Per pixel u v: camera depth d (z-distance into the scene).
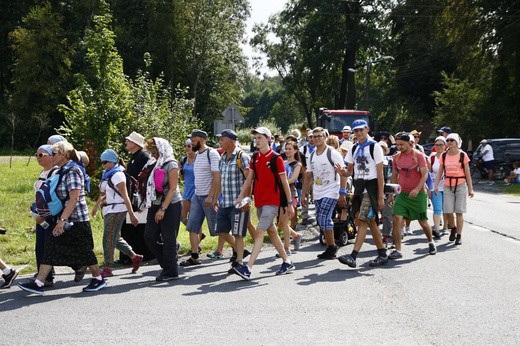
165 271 12.32
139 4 83.50
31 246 15.93
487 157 49.38
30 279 11.69
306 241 17.88
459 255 14.82
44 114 79.06
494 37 57.50
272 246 16.98
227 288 11.49
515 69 57.34
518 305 9.98
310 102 95.62
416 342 8.08
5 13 88.75
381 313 9.54
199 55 80.38
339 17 84.62
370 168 13.44
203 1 80.69
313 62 83.44
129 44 79.88
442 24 60.62
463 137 63.47
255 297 10.68
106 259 13.01
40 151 12.20
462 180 16.73
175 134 30.42
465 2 57.62
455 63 78.69
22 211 22.36
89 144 25.94
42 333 8.60
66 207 10.95
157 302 10.41
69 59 80.38
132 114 27.61
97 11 81.94
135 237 14.77
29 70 79.62
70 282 12.37
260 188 12.59
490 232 18.95
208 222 14.29
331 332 8.54
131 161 14.30
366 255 15.28
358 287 11.41
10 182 32.88
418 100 84.12
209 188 14.25
